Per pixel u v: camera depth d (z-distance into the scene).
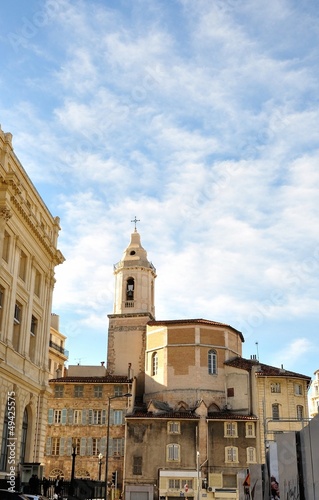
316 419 19.28
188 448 65.38
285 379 68.19
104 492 46.97
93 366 74.50
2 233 36.62
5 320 37.72
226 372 73.06
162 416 66.44
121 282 82.69
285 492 20.97
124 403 68.81
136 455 65.19
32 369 43.41
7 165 38.12
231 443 65.56
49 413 69.19
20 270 42.19
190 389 71.56
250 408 69.12
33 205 44.81
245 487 33.06
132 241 86.19
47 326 47.56
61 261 49.94
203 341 74.00
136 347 78.50
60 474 66.25
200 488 62.38
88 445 67.31
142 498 63.28
